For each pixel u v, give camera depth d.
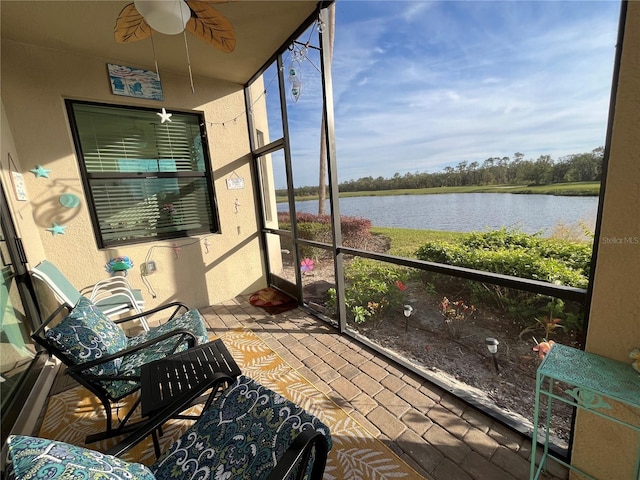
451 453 1.46
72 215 2.80
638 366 1.01
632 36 0.93
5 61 2.42
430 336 2.21
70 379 2.25
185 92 3.29
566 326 1.51
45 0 1.95
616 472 1.15
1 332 1.87
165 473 1.04
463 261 2.55
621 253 1.04
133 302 2.59
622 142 0.99
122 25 2.19
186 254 3.45
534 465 1.25
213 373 1.53
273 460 0.99
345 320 2.74
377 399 1.85
